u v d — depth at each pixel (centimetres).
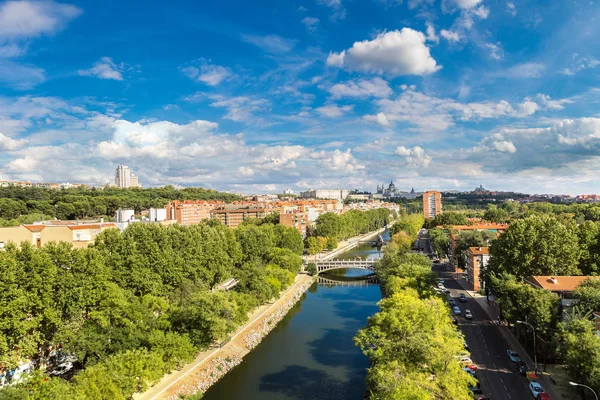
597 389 6662
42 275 8494
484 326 12338
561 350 8231
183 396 8975
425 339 7231
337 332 13712
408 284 12331
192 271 13462
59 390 6706
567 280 10556
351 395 9394
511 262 12600
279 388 9769
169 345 9356
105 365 7919
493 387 8400
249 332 13012
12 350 8106
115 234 12019
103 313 9050
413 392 6016
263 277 15625
